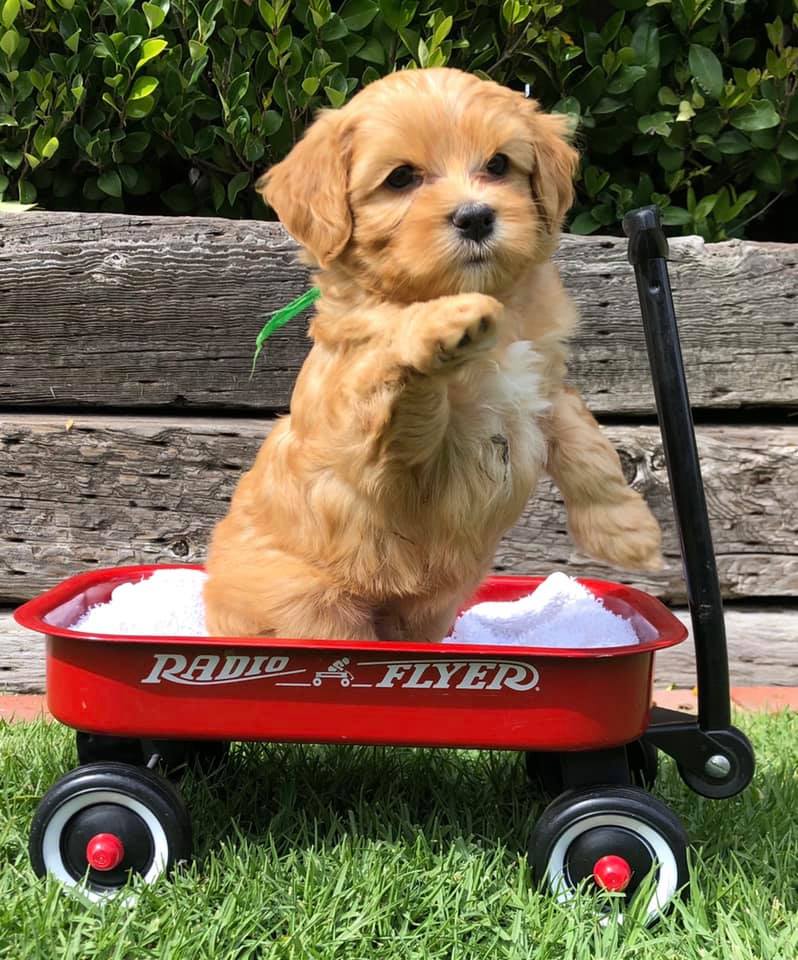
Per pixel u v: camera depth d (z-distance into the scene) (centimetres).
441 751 74
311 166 60
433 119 57
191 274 94
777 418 103
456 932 53
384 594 61
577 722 55
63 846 57
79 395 95
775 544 97
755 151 105
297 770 71
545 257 61
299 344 96
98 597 74
